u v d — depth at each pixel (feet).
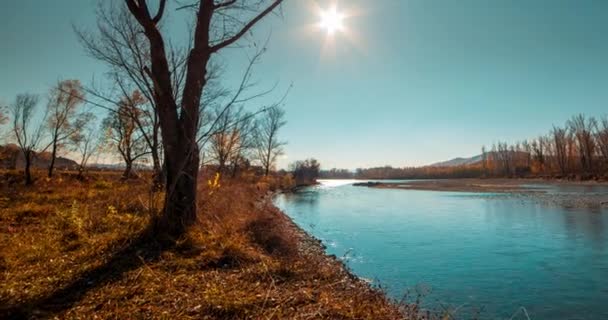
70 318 10.63
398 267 28.89
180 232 21.90
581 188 131.34
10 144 87.51
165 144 23.22
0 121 72.64
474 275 26.68
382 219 59.26
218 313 11.46
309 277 16.84
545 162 264.31
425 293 22.61
